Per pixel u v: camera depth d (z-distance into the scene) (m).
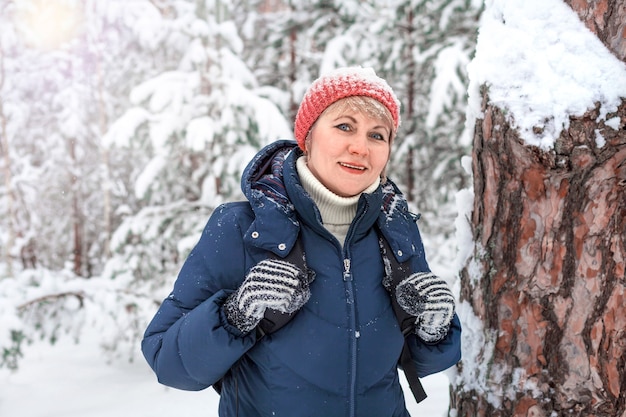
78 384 4.82
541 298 1.67
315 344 1.33
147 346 1.38
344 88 1.40
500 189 1.72
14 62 10.61
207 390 4.54
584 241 1.59
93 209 12.27
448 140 7.72
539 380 1.68
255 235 1.35
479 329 1.83
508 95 1.59
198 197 6.36
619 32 1.50
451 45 7.08
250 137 5.51
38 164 12.93
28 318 4.82
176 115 5.38
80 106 10.39
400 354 1.47
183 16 5.71
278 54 8.30
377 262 1.45
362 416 1.37
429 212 7.68
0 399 4.43
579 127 1.47
